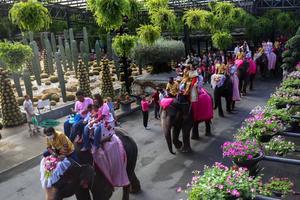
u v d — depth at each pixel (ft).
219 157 34.71
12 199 29.17
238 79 52.65
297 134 25.30
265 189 18.08
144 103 43.88
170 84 36.11
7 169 34.47
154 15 59.36
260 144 24.06
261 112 27.61
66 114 53.78
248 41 93.71
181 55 70.54
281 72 77.00
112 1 49.34
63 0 71.67
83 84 55.93
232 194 15.87
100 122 22.93
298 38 48.44
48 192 19.56
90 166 21.43
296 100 31.86
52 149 20.86
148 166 33.50
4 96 48.08
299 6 91.81
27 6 42.78
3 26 91.97
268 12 89.51
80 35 103.81
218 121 46.03
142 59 67.82
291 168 30.53
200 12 70.95
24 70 57.06
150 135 42.34
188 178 30.63
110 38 92.02
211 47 95.61
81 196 22.67
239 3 92.43
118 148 23.59
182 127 35.45
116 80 73.72
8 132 46.47
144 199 27.48
